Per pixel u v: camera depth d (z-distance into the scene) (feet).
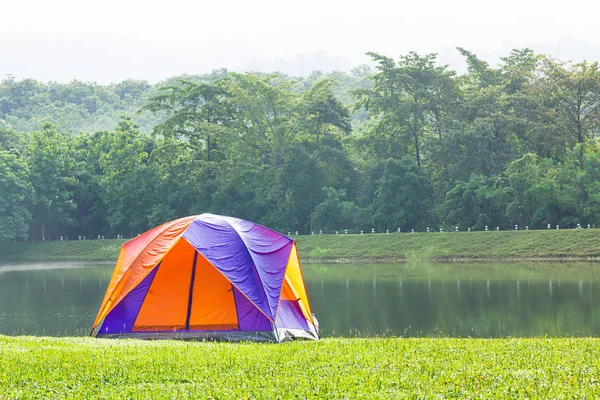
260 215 279.28
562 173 217.97
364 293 131.54
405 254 213.46
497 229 218.38
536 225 219.20
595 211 211.20
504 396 33.68
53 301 132.77
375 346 51.70
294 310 70.49
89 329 96.99
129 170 291.38
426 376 38.19
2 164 282.36
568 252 185.37
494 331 86.28
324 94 269.44
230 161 278.26
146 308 69.77
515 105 254.06
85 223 315.99
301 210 272.51
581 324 88.99
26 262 269.44
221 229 70.08
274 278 67.92
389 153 270.26
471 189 230.07
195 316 69.15
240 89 275.39
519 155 249.96
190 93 288.10
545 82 255.91
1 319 108.47
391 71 265.34
